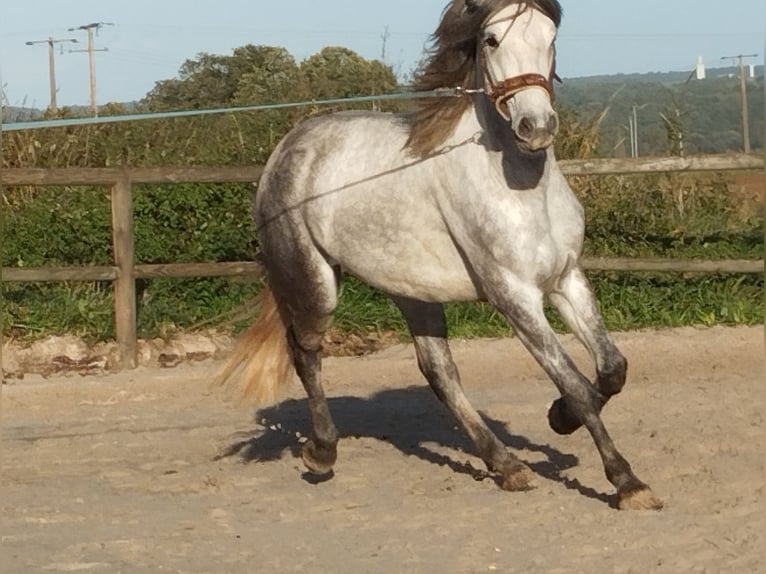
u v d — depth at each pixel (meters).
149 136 12.71
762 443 6.51
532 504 5.60
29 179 9.37
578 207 5.57
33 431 7.72
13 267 10.30
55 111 12.77
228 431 7.58
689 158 10.23
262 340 6.65
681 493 5.60
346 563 4.82
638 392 8.12
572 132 12.89
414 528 5.33
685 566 4.57
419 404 8.29
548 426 7.30
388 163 5.92
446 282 5.81
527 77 5.14
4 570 4.82
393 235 5.89
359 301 10.35
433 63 5.71
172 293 10.41
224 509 5.78
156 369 9.50
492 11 5.26
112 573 4.77
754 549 4.71
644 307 10.52
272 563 4.86
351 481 6.29
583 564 4.66
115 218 9.51
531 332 5.39
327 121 6.44
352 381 9.05
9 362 9.41
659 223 11.66
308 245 6.35
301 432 7.49
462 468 6.47
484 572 4.63
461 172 5.54
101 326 9.80
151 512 5.74
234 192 10.88
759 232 11.41
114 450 7.14
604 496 5.64
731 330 10.14
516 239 5.37
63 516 5.69
